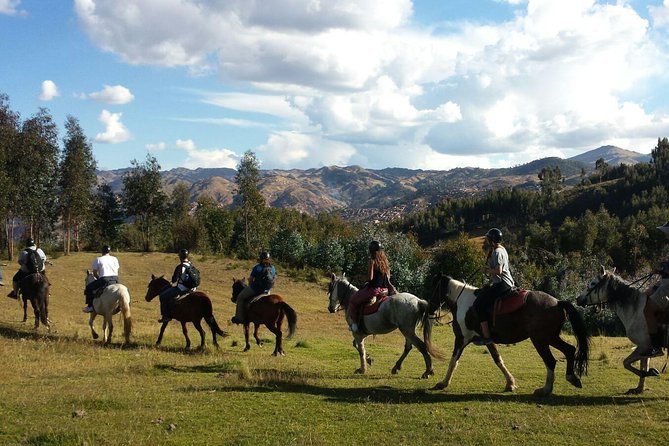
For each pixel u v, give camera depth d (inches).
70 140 2162.9
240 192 2568.9
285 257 2329.0
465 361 642.2
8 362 538.9
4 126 1803.6
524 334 418.9
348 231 3307.1
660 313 419.2
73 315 1024.2
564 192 6628.9
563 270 1914.4
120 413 368.2
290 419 359.9
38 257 770.8
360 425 346.3
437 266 2118.6
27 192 1846.7
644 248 3513.8
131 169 2770.7
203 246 2541.8
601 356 647.8
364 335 546.9
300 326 1162.6
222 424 349.1
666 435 317.4
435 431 331.0
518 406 388.5
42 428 331.6
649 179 5821.9
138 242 3021.7
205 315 676.7
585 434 321.4
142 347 666.2
